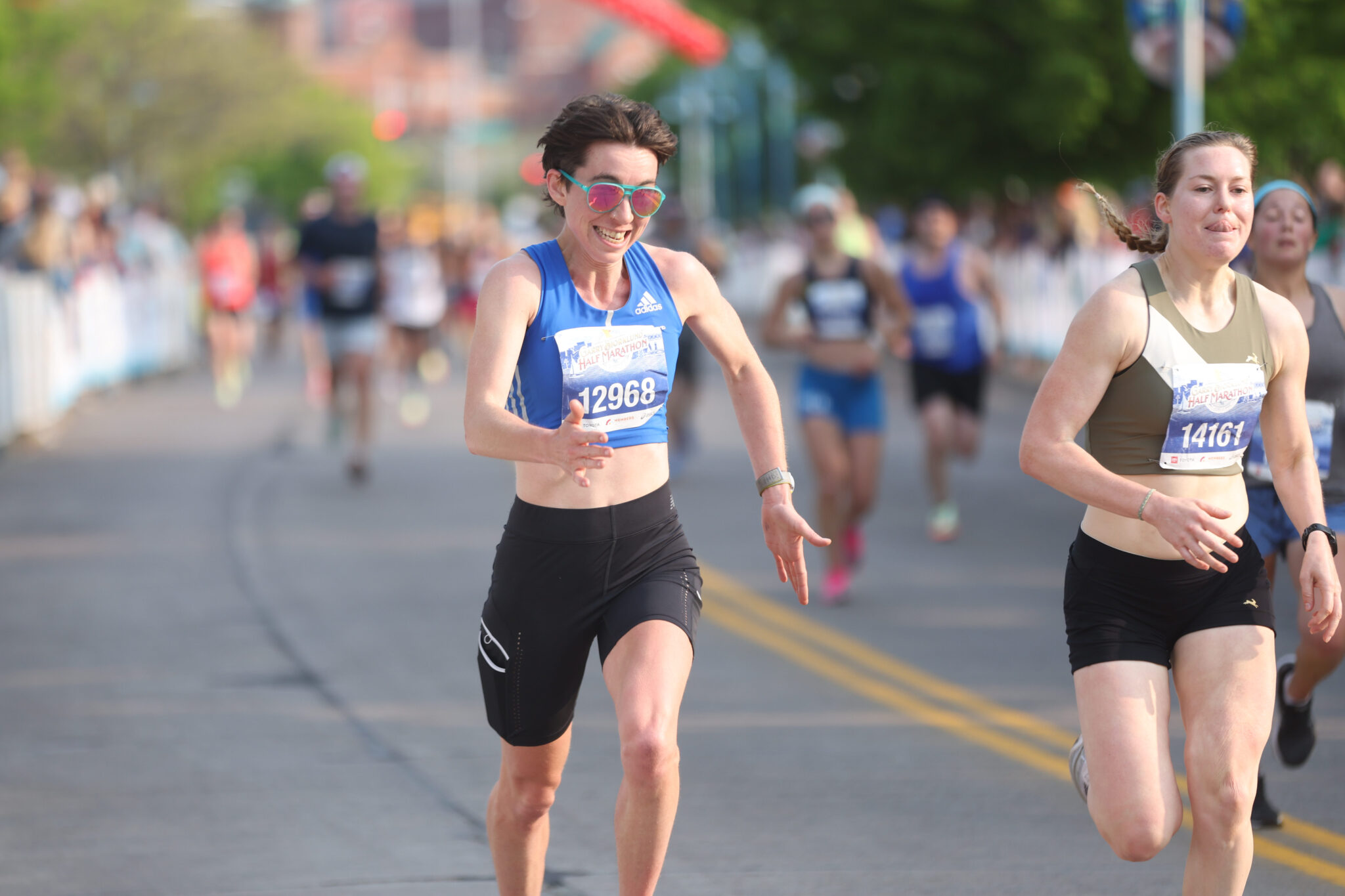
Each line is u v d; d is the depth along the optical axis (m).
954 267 37.72
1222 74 61.44
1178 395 13.62
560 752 14.16
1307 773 20.31
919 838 18.08
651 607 13.62
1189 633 13.72
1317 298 18.38
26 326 54.78
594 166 13.30
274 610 30.31
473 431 13.06
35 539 37.66
